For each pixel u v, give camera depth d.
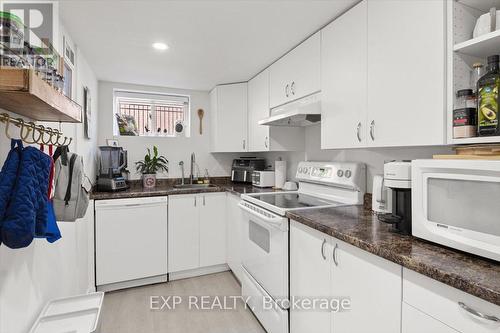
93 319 1.23
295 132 2.66
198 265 2.87
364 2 1.49
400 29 1.29
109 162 2.75
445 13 1.10
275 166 2.94
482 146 0.95
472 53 1.12
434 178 1.03
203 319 2.11
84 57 2.34
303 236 1.53
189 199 2.81
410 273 0.92
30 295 1.14
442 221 1.00
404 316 0.95
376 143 1.43
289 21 1.79
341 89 1.67
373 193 1.64
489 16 1.01
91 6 1.58
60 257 1.55
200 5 1.60
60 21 1.71
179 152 3.43
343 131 1.66
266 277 1.89
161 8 1.62
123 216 2.54
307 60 2.01
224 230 2.98
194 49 2.23
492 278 0.76
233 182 3.54
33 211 0.82
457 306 0.78
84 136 2.29
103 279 2.48
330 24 1.76
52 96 0.83
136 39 2.03
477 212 0.89
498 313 0.69
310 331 1.46
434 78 1.14
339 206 1.83
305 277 1.51
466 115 1.04
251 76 2.93
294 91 2.18
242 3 1.58
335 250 1.29
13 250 0.98
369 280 1.10
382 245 1.04
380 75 1.40
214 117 3.32
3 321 0.91
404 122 1.27
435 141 1.14
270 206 1.85
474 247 0.89
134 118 3.31
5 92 0.63
